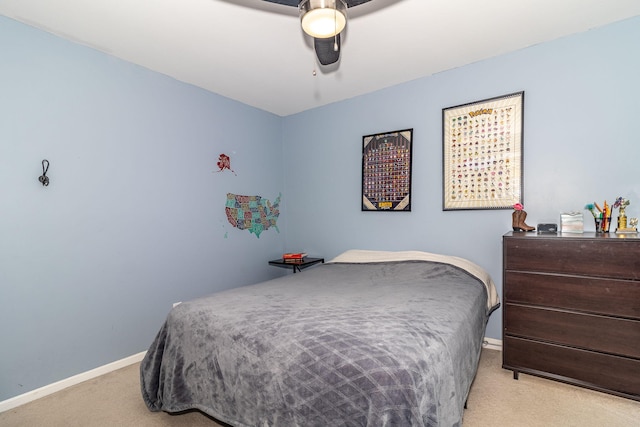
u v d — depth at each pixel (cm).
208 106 296
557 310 183
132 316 238
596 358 173
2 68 181
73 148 209
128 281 236
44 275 196
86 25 192
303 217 364
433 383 102
